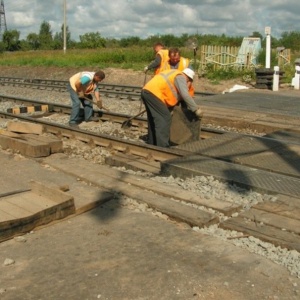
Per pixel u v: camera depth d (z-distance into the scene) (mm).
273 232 4770
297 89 18391
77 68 29375
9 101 16031
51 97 18094
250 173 6512
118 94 16906
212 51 25922
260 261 4352
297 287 3936
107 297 3832
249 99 14430
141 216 5500
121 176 6855
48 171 7469
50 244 4816
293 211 5234
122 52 34875
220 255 4488
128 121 10797
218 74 23484
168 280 4059
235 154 7520
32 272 4258
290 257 4352
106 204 5902
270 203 5500
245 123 10609
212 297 3807
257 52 25297
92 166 7543
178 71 8281
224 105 13094
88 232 5090
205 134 9422
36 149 8211
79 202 5781
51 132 10539
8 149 8859
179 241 4812
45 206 5551
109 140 8898
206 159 7219
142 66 28875
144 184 6402
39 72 30562
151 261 4398
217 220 5230
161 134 8336
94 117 11953
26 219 5047
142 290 3922
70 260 4465
